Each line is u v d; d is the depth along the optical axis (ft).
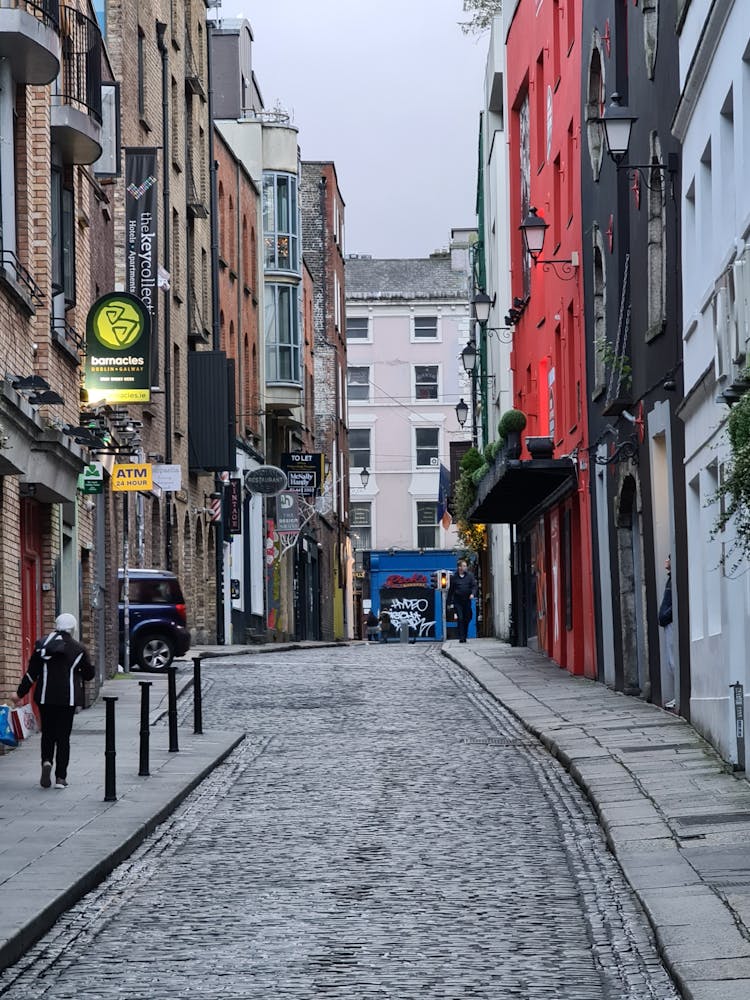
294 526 222.07
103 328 101.91
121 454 110.42
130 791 61.77
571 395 118.32
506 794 60.90
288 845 51.47
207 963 35.68
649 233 83.30
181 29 172.55
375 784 64.69
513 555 158.51
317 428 291.99
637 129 87.20
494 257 193.06
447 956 35.76
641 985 32.91
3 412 68.69
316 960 35.65
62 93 91.04
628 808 53.67
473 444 209.87
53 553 89.97
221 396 171.53
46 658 63.26
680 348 75.97
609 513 100.94
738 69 59.31
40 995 33.17
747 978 31.19
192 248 176.55
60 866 45.62
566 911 40.32
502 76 185.78
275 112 232.53
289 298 230.27
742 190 58.70
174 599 128.26
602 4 99.40
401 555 295.48
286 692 107.86
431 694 104.73
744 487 41.70
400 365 363.76
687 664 76.54
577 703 91.66
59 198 92.53
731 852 45.11
